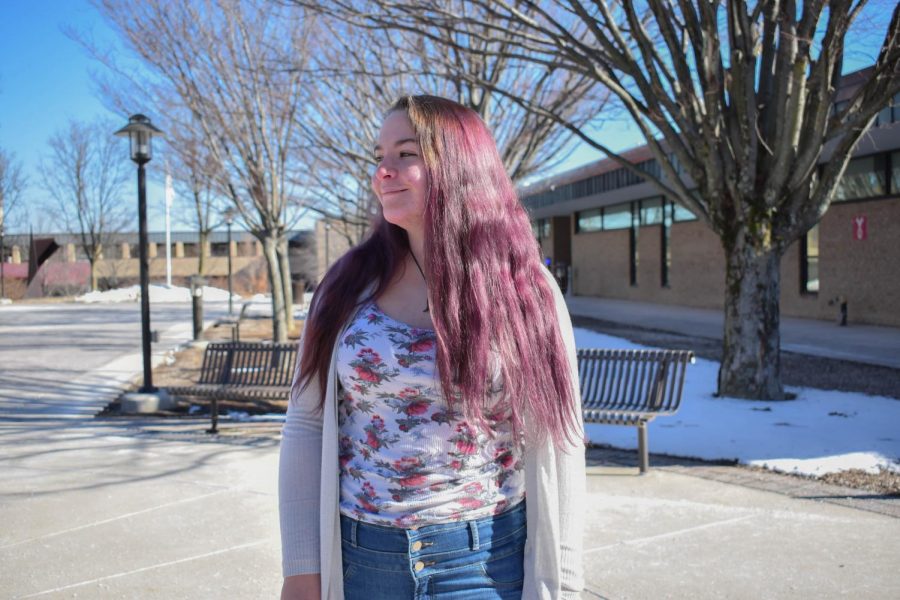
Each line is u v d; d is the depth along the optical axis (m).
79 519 4.77
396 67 11.94
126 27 11.88
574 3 8.09
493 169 1.81
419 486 1.66
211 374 7.86
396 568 1.65
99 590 3.74
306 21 11.91
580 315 23.19
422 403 1.68
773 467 5.80
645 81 8.26
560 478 1.74
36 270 47.69
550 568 1.71
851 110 7.75
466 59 10.98
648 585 3.70
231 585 3.79
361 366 1.70
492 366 1.66
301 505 1.79
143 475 5.76
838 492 5.16
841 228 17.91
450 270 1.67
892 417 7.39
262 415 8.45
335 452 1.74
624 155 23.17
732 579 3.74
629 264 30.55
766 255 8.35
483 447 1.70
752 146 8.08
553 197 31.56
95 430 7.56
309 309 1.86
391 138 1.80
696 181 8.69
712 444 6.50
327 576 1.72
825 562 3.93
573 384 1.79
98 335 18.80
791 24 7.31
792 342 14.27
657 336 16.36
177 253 63.69
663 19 8.02
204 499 5.16
